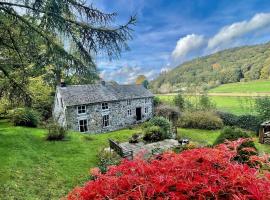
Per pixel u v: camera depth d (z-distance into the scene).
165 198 1.58
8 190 7.25
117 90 27.41
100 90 25.75
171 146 13.83
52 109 25.86
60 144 13.68
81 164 10.66
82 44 6.72
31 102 8.21
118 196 1.67
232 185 1.60
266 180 1.62
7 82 7.65
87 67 7.11
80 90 24.25
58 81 19.14
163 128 17.52
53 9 5.95
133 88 29.67
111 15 6.73
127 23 6.72
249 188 1.51
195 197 1.59
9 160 9.67
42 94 17.97
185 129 22.34
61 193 7.77
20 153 10.78
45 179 8.66
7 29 6.68
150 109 30.19
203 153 1.98
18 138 13.12
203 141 17.23
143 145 14.58
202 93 27.84
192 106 27.44
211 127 21.91
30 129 16.36
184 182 1.66
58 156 11.60
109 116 25.39
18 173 8.65
